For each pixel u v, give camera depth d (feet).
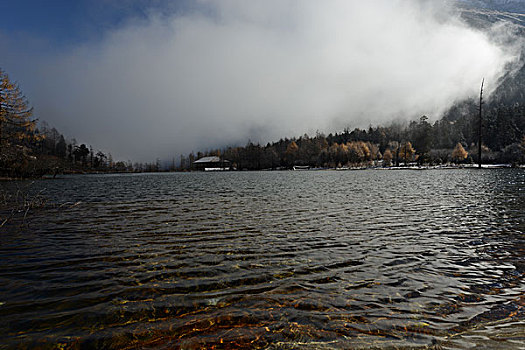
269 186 103.55
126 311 15.64
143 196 74.69
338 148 414.21
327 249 26.11
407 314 14.93
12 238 31.27
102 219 41.91
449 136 458.91
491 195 61.87
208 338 13.14
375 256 23.99
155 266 22.35
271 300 16.57
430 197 61.11
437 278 19.38
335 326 13.89
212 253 25.36
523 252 24.53
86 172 386.11
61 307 16.15
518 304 15.83
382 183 105.50
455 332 13.41
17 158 138.10
